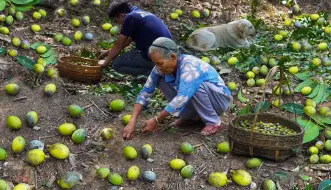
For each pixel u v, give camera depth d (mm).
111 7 4609
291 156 4047
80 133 3971
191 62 3887
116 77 4984
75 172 3668
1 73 4645
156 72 3996
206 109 4070
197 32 5625
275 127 4027
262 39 6074
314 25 6508
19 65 4801
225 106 4164
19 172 3697
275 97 4887
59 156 3777
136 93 4629
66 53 5301
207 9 6758
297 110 4574
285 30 6441
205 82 4004
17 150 3777
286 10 7242
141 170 3824
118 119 4332
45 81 4633
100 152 3949
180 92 3814
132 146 4012
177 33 6098
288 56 5434
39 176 3701
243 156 3975
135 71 4867
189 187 3729
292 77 5145
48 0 6172
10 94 4359
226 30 5688
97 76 4719
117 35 5875
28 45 5105
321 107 4555
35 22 5758
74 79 4711
